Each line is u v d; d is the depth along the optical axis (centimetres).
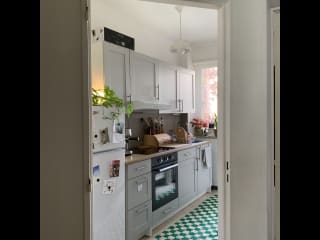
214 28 387
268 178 174
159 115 425
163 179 323
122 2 296
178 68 414
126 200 255
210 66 475
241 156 171
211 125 477
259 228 171
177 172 355
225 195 171
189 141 430
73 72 137
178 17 342
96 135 200
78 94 138
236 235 170
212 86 490
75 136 138
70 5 136
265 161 171
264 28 172
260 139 172
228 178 170
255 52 172
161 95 369
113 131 218
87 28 141
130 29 346
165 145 385
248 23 172
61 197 135
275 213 180
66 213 136
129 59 300
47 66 131
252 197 172
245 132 171
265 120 172
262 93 172
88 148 141
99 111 204
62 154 135
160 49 417
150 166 296
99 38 283
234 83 169
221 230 173
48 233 133
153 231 304
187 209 377
